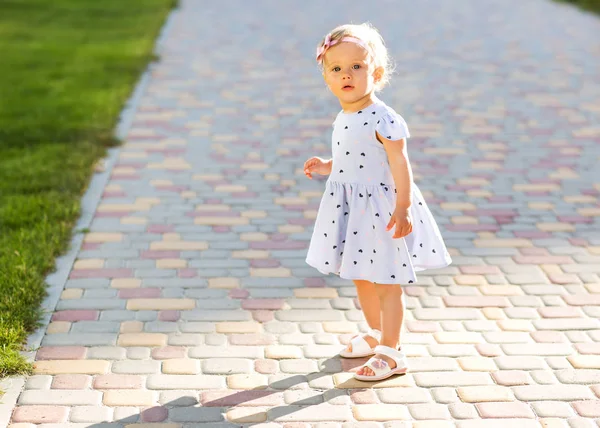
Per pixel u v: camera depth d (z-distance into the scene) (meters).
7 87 8.23
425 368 3.67
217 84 8.83
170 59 9.90
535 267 4.72
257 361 3.72
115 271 4.61
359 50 3.33
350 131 3.43
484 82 8.99
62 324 4.00
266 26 12.05
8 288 4.20
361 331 4.01
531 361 3.73
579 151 6.84
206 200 5.73
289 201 5.75
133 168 6.30
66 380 3.53
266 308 4.23
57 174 5.90
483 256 4.87
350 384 3.54
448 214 5.53
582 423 3.26
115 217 5.38
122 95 8.09
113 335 3.92
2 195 5.54
